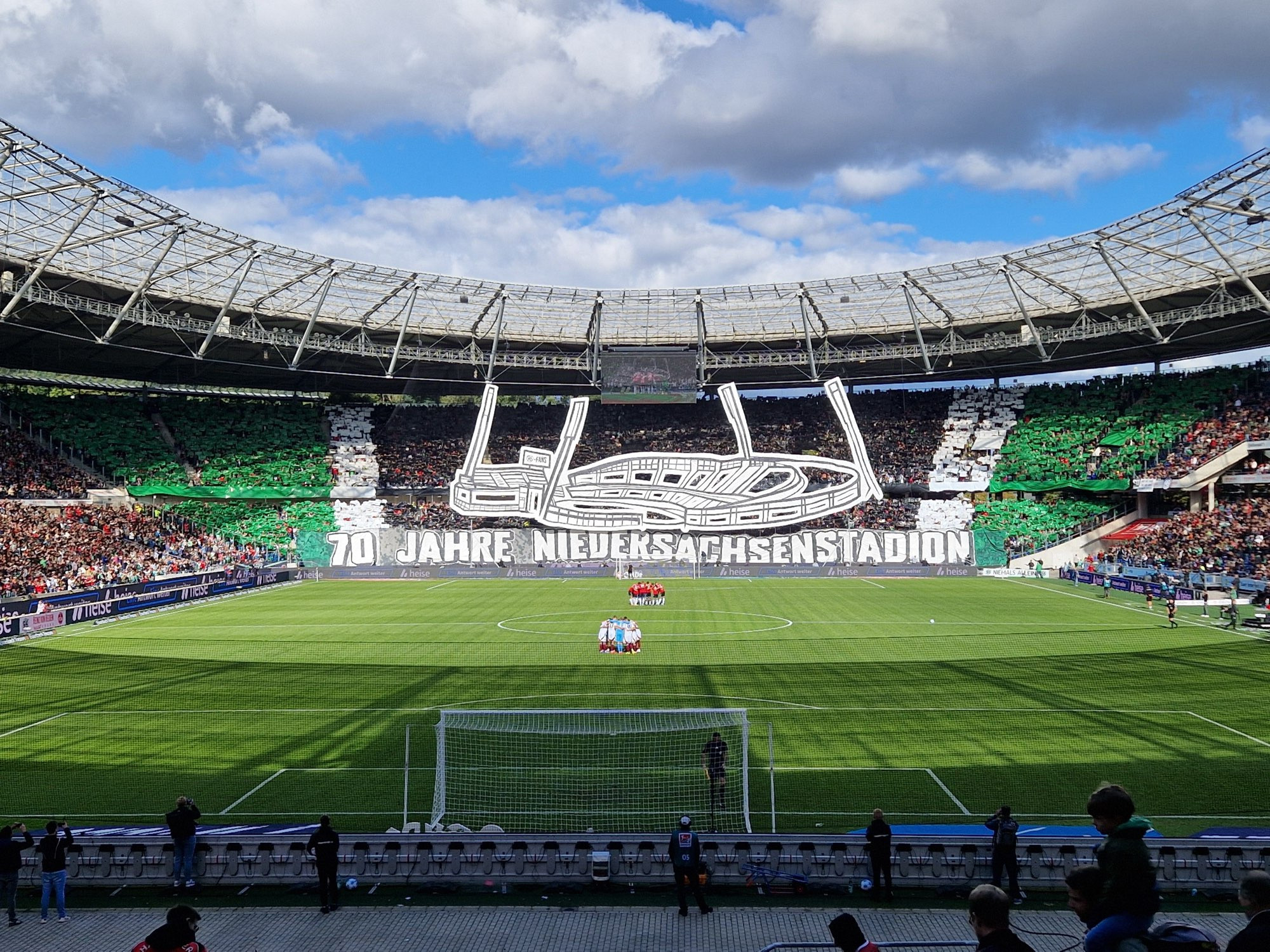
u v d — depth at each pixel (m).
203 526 79.69
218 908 16.66
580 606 58.62
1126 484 78.81
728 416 81.12
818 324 89.75
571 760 24.36
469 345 91.94
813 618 52.81
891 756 25.14
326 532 81.00
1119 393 91.06
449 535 80.94
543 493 81.25
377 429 96.00
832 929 9.02
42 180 57.38
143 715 30.16
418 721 29.20
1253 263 69.56
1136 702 31.52
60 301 63.50
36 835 19.41
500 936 15.40
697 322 89.75
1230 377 85.75
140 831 18.86
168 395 92.75
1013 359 93.12
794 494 80.38
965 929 15.55
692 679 35.44
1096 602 59.94
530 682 35.12
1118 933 6.60
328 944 15.12
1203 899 16.58
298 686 34.53
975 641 44.25
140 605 56.62
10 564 59.00
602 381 88.25
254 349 83.19
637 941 15.20
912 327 87.38
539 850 17.72
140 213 64.06
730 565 79.94
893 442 94.12
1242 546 65.44
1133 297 75.25
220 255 69.62
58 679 35.97
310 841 16.98
